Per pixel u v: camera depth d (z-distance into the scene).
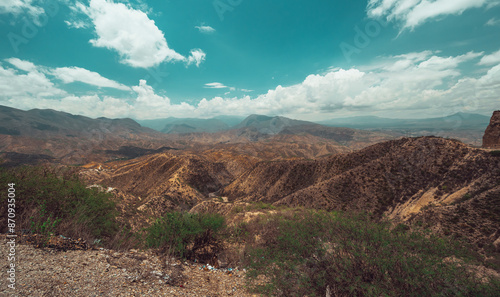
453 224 31.00
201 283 5.47
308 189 69.25
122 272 4.91
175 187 112.81
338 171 84.06
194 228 7.52
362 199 57.16
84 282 4.13
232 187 123.81
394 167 62.09
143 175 141.75
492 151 48.41
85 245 5.88
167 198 87.00
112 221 7.91
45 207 6.23
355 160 83.19
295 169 104.50
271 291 5.02
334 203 58.38
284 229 6.45
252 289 5.18
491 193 34.41
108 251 5.91
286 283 5.06
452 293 3.78
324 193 63.16
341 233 5.25
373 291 4.04
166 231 7.08
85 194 7.59
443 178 51.62
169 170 142.50
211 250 8.12
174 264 6.25
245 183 119.44
